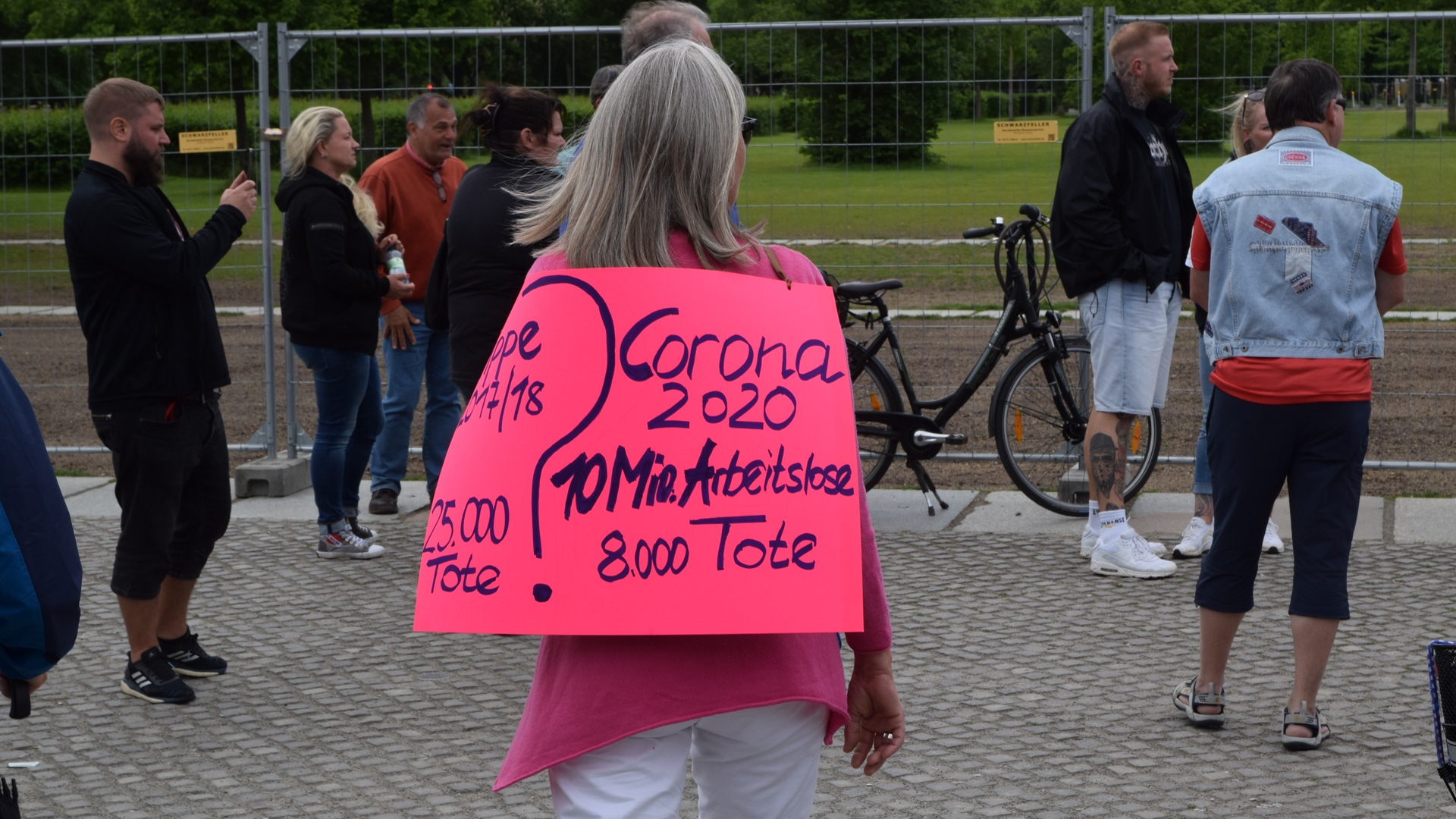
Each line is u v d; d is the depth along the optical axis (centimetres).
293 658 478
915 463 655
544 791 369
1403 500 661
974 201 909
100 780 379
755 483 189
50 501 238
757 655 191
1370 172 380
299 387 1045
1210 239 391
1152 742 392
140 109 426
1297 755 380
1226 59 764
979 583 550
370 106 820
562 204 202
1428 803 348
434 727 415
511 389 194
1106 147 549
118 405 422
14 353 1191
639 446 189
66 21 4097
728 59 773
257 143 770
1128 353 553
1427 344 1102
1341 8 2642
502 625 187
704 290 192
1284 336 378
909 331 1166
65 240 421
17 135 898
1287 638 477
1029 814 347
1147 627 494
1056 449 673
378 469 677
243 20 2742
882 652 209
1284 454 381
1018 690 434
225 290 1527
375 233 614
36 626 234
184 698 437
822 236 1063
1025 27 691
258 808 360
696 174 194
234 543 625
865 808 353
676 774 194
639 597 185
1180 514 653
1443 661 242
